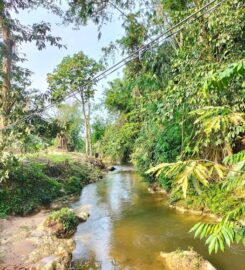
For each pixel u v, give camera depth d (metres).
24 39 9.45
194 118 6.70
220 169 2.14
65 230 6.74
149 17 8.80
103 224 7.36
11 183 9.32
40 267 4.67
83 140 27.03
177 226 6.68
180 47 6.61
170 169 2.20
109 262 5.13
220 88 2.63
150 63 8.49
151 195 10.23
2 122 8.73
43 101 8.82
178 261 4.71
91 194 11.28
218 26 5.51
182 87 5.93
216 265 4.64
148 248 5.61
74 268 4.95
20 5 8.74
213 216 6.80
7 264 4.95
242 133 6.83
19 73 10.17
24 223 7.43
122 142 17.83
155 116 7.68
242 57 5.37
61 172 12.85
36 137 8.80
